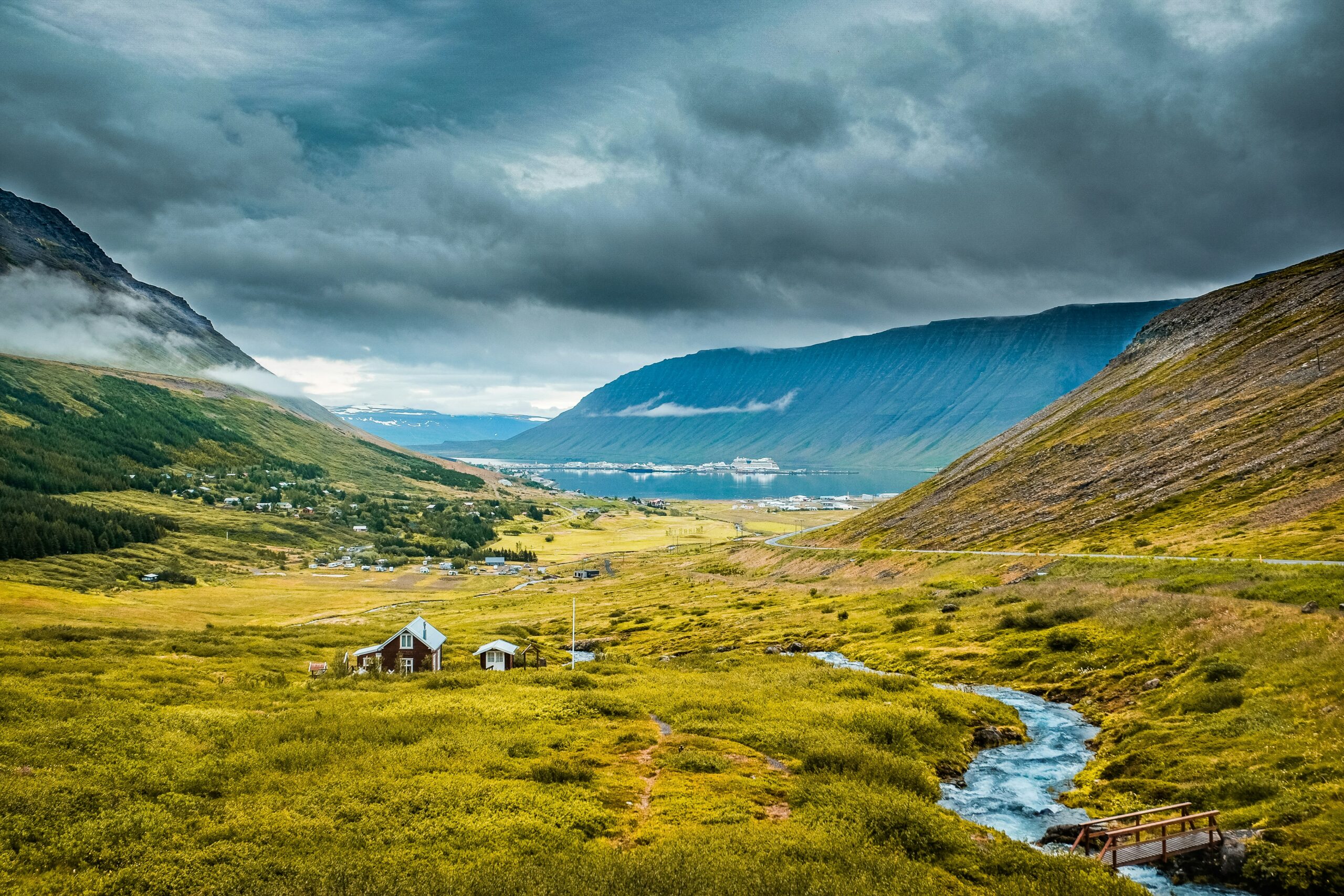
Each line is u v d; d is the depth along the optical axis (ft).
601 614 568.41
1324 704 164.14
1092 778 173.27
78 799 141.90
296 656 373.81
